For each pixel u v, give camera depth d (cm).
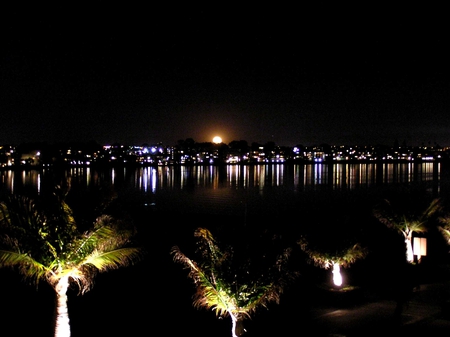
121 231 1137
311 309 1404
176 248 1205
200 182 12712
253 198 7912
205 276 1119
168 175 17062
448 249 2077
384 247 2106
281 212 5591
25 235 1012
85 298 1691
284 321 1290
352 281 1698
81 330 1372
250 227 1194
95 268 1117
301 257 1947
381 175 16538
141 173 18750
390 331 1188
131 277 1967
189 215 4762
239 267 1093
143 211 5300
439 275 1792
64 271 1048
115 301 1644
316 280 1709
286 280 1143
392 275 1647
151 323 1422
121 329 1374
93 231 1080
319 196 8238
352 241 1609
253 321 1291
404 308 1392
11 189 9175
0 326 1377
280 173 18312
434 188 9631
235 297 1091
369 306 1429
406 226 2038
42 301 1631
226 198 7975
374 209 2128
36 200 1080
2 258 984
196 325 1399
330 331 1200
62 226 1046
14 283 1820
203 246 1148
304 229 1691
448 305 1312
